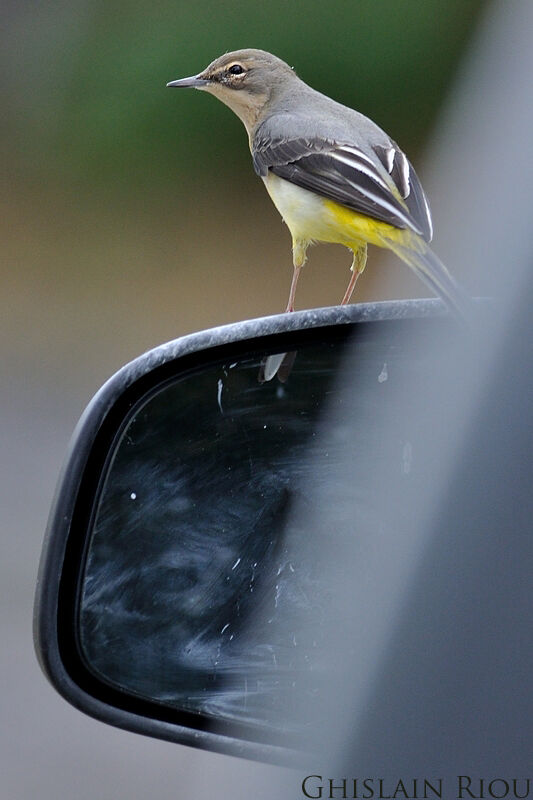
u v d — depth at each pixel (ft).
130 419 18.93
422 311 17.19
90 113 106.11
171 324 95.55
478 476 15.75
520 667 15.66
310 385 18.04
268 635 17.92
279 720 17.56
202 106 104.32
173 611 18.51
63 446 68.18
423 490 16.37
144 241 104.78
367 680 16.62
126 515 18.69
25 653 47.06
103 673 18.25
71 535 18.48
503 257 15.80
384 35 102.22
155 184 106.83
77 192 107.04
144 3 105.09
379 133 37.22
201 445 18.65
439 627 16.03
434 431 16.30
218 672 18.15
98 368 83.35
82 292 97.96
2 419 71.51
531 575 15.52
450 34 101.35
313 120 37.52
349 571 17.17
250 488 18.44
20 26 108.58
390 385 17.17
